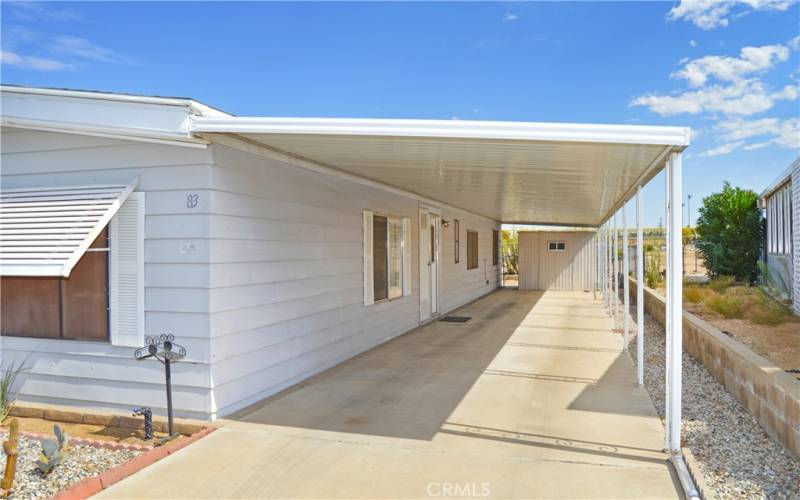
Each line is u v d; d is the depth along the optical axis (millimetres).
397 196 9102
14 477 3518
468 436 4348
